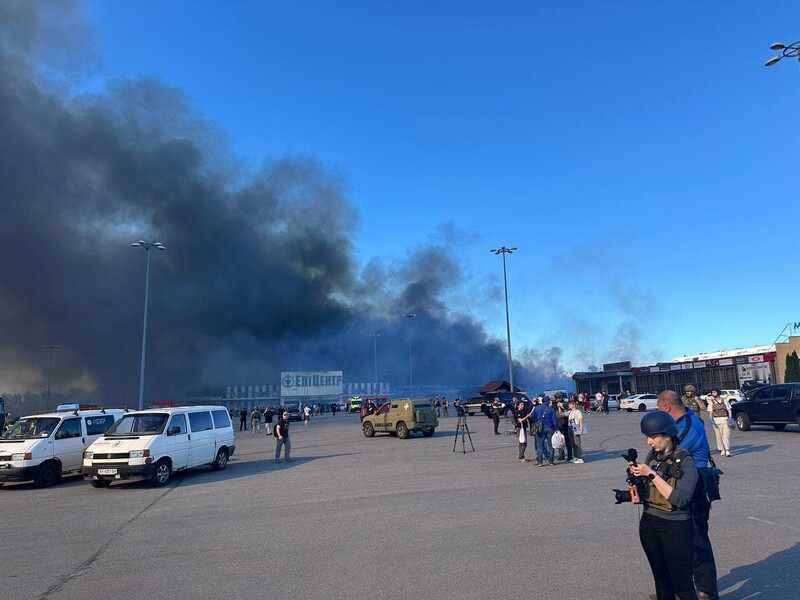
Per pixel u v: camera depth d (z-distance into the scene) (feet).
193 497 36.78
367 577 18.19
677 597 12.96
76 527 28.48
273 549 22.24
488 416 138.51
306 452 66.59
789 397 63.93
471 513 27.45
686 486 12.10
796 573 16.99
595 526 23.76
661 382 183.73
